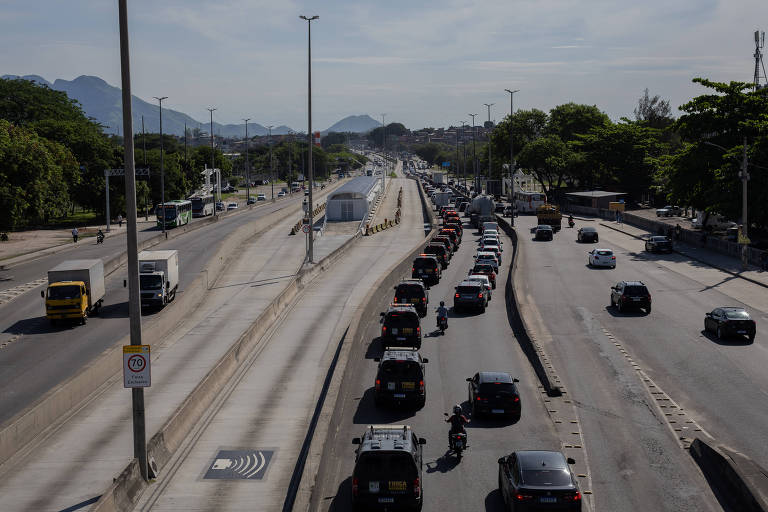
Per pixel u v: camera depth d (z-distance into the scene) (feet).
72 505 64.95
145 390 102.58
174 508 63.77
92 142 390.83
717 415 88.94
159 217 330.95
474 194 513.86
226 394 99.35
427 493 67.21
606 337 130.82
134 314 67.21
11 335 140.67
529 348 118.52
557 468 59.41
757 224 251.60
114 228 356.18
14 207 240.12
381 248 275.80
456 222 320.29
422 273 189.98
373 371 110.52
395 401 91.04
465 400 96.12
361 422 87.56
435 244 221.46
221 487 68.33
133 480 66.23
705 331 134.21
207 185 441.27
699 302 162.71
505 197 548.31
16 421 79.71
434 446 79.51
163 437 77.00
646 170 442.09
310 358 118.21
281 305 159.43
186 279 202.90
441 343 128.06
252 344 126.11
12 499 66.44
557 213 343.46
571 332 135.23
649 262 227.61
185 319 156.15
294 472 71.92
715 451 70.38
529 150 495.41
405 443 62.44
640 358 116.37
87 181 387.34
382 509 60.23
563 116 583.17
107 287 192.65
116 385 105.40
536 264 227.40
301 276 188.65
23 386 106.63
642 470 72.28
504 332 136.15
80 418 90.58
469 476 71.31
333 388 88.38
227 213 412.36
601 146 450.30
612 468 72.90
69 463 75.41
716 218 305.32
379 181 548.31
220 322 151.84
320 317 151.23
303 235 314.35
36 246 285.02
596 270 213.25
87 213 485.97
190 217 363.56
